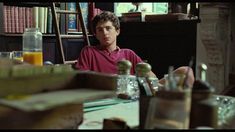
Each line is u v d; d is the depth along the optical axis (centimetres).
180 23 321
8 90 59
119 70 129
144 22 346
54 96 61
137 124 85
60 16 312
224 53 314
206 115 67
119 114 99
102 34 205
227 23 314
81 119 83
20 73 60
